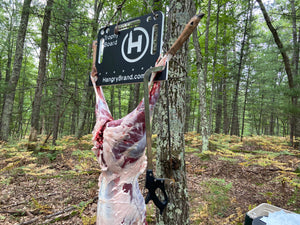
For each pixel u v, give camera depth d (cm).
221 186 579
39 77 951
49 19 939
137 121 122
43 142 1041
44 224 406
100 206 127
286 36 1800
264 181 654
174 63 285
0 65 2003
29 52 2333
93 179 618
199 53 965
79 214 441
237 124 2358
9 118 1127
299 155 957
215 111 2219
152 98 127
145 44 136
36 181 614
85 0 1434
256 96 1925
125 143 120
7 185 578
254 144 1298
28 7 930
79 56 1446
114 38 152
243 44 1662
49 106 1622
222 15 1313
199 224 402
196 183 615
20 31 1092
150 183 121
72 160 779
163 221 276
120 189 122
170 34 288
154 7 504
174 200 272
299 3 1378
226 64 1842
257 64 2170
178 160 272
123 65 144
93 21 1064
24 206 471
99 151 130
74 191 543
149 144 120
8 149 909
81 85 2095
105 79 152
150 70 122
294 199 518
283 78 2433
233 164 799
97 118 140
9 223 407
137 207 124
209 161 848
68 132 2308
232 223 403
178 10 285
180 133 279
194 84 1902
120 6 150
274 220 222
